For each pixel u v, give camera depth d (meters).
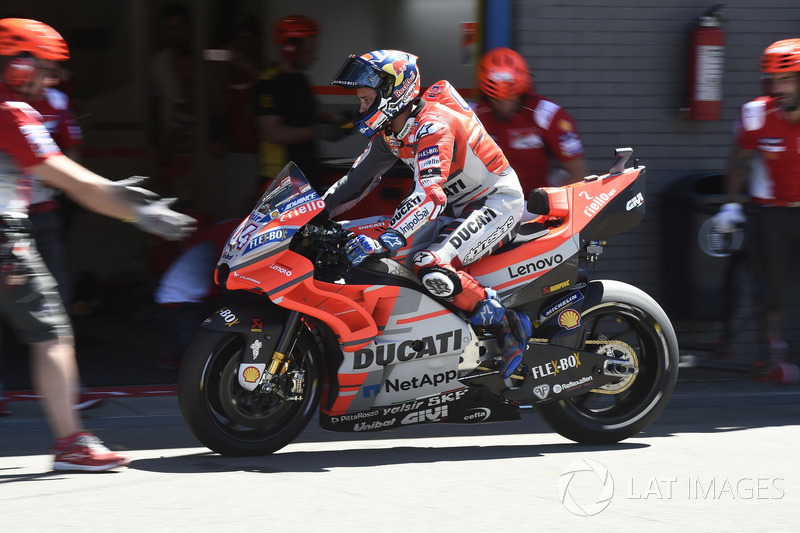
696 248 25.14
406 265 17.62
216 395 17.50
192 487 15.77
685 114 25.73
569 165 22.22
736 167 24.56
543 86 25.02
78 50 33.00
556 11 24.89
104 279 32.47
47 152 15.62
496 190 18.11
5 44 15.95
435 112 17.44
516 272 18.41
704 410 22.89
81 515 14.28
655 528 14.26
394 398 17.81
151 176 33.22
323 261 17.23
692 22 25.62
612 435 19.23
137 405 22.12
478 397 18.31
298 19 24.22
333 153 27.17
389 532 13.79
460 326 17.89
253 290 16.86
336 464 17.50
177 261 23.53
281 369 17.05
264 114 24.47
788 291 24.78
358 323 17.23
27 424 20.31
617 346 19.27
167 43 30.62
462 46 25.77
